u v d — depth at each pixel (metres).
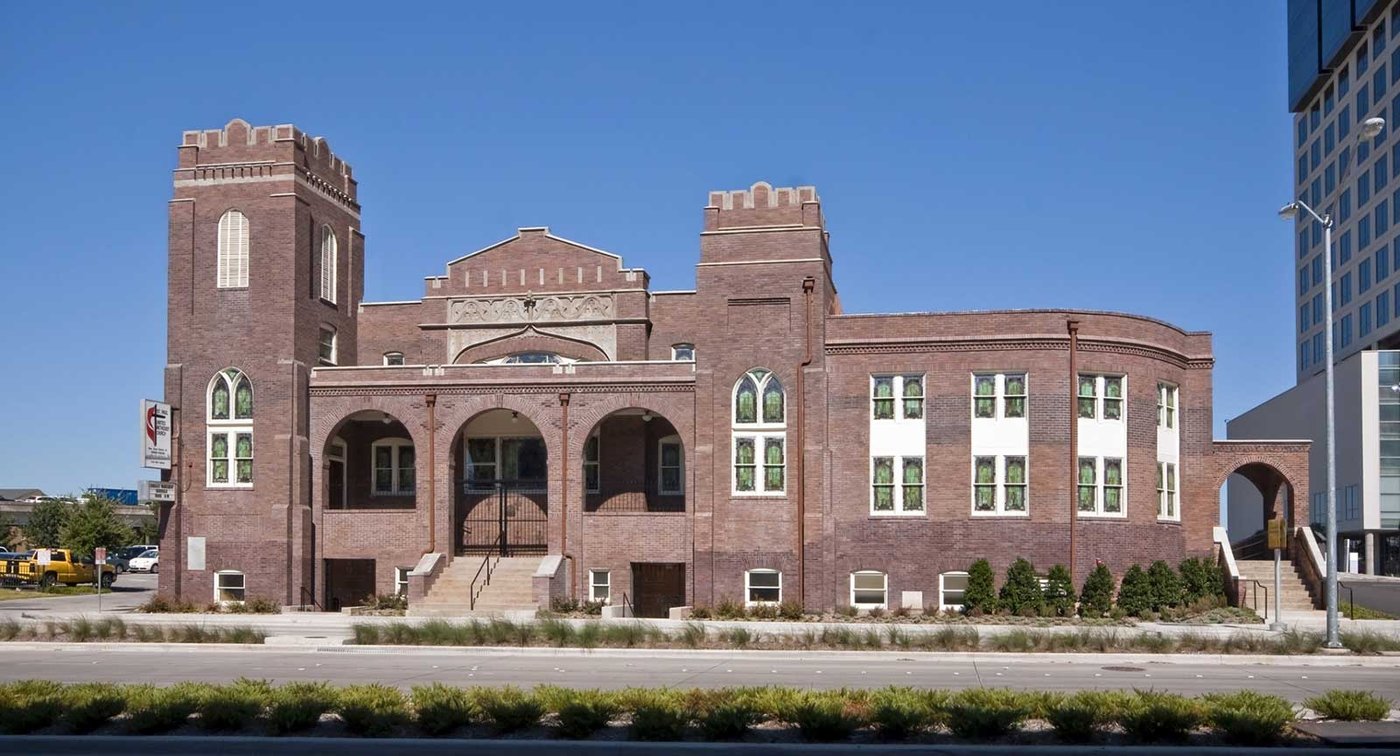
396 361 52.66
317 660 30.72
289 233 48.06
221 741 17.56
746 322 45.50
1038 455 43.59
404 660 30.75
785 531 44.59
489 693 19.42
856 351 45.00
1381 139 103.62
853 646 32.47
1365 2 103.25
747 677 26.28
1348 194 111.50
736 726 17.84
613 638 33.78
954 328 44.44
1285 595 46.00
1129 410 44.47
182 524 47.75
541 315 50.34
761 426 45.12
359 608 45.31
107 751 17.69
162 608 46.34
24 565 66.44
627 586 45.84
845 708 18.80
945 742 17.53
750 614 42.50
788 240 45.44
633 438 49.06
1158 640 32.12
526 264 50.84
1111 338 44.16
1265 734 17.36
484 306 50.78
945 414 44.28
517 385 47.06
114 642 34.66
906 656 31.16
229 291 48.31
